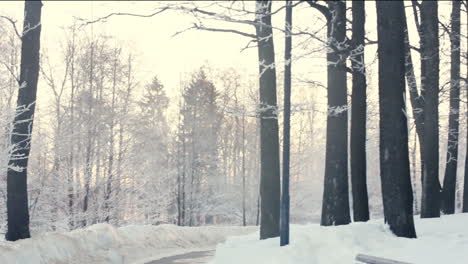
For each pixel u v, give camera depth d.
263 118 11.77
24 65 13.37
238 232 24.75
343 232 8.91
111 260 13.91
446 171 18.66
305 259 8.05
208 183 44.22
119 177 28.58
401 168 9.21
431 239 8.70
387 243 8.50
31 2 13.47
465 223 11.48
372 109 22.39
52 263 11.52
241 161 50.97
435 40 15.83
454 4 19.75
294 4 8.95
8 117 16.58
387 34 9.27
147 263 14.32
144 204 32.03
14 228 12.73
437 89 15.65
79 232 14.62
